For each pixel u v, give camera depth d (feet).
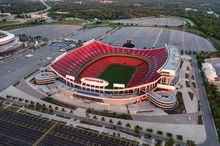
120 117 513.45
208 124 497.46
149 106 556.51
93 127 479.41
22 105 550.36
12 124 481.87
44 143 433.07
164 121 503.20
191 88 654.12
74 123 490.08
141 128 472.85
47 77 652.89
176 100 573.74
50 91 615.98
